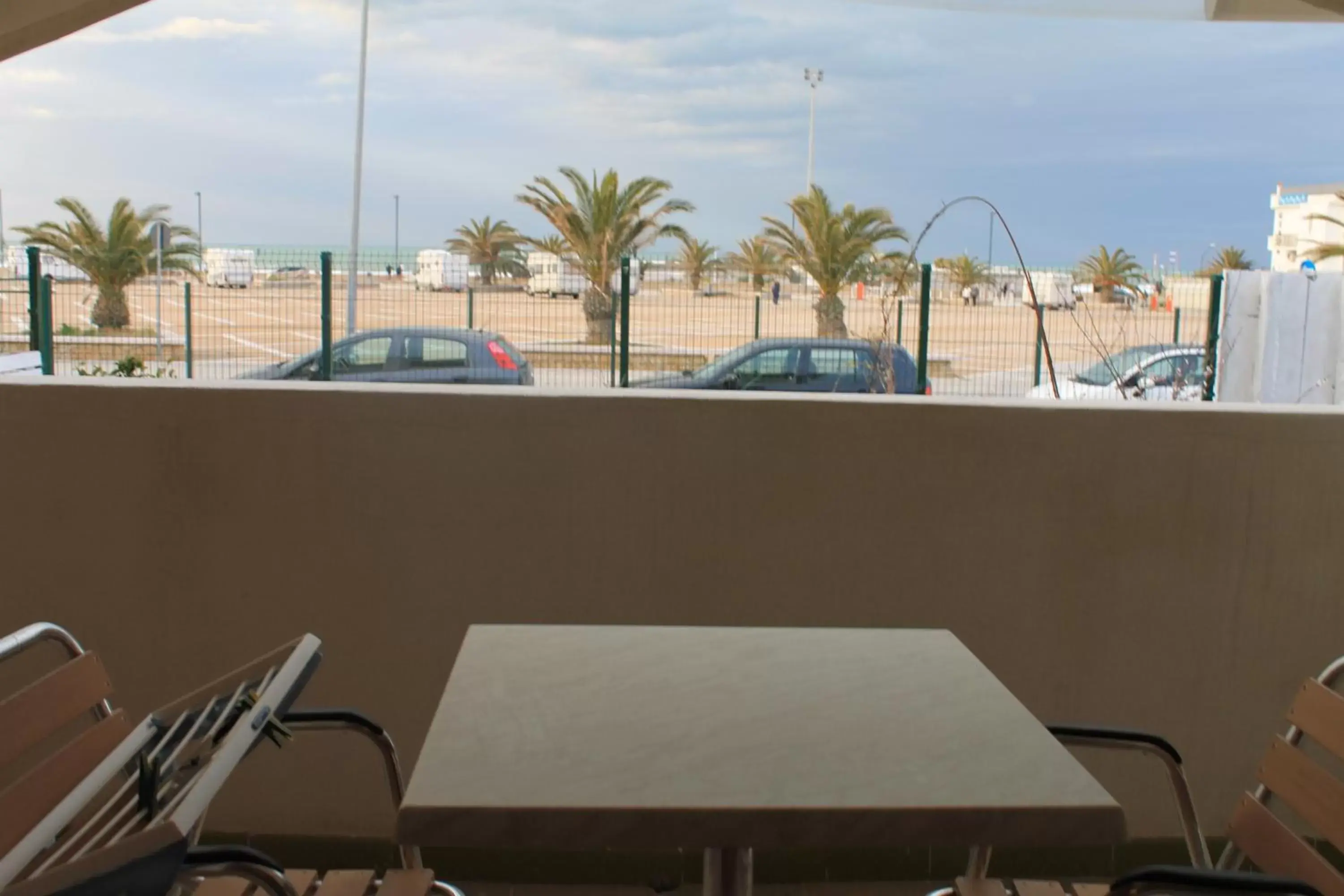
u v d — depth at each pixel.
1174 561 2.70
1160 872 1.44
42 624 1.73
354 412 2.60
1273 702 2.75
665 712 1.54
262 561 2.63
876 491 2.67
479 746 1.42
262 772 2.72
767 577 2.68
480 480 2.63
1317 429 2.67
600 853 2.77
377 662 2.67
